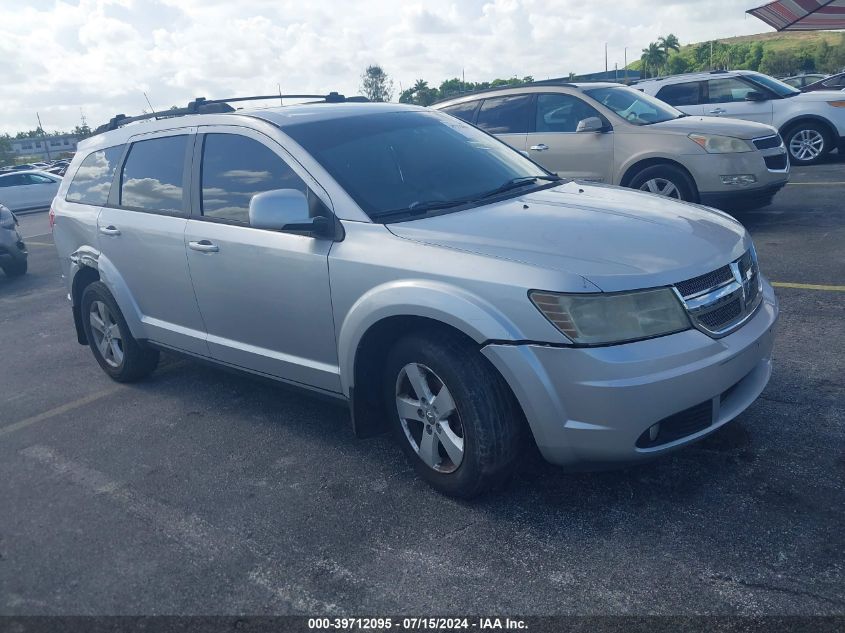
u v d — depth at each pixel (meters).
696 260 3.04
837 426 3.64
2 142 125.19
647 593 2.62
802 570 2.66
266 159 3.95
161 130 4.68
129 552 3.17
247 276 3.93
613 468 2.99
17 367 6.04
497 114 9.04
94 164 5.26
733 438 3.62
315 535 3.17
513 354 2.90
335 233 3.54
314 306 3.63
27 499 3.73
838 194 9.66
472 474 3.14
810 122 12.71
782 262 6.64
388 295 3.22
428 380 3.30
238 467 3.86
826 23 13.26
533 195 3.87
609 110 8.23
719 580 2.65
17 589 2.98
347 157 3.82
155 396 5.02
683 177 7.80
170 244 4.37
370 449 3.94
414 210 3.58
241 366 4.26
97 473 3.95
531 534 3.03
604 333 2.81
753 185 7.64
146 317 4.84
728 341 3.04
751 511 3.03
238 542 3.17
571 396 2.84
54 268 10.78
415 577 2.83
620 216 3.44
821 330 4.92
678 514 3.06
